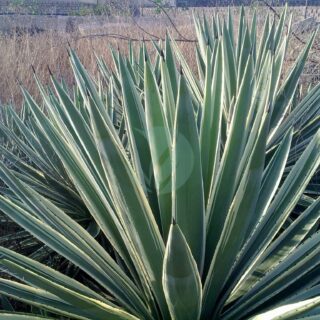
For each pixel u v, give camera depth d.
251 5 6.61
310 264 1.75
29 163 3.91
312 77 5.09
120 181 1.59
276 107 3.34
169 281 1.55
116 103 4.04
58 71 6.96
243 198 1.63
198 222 1.72
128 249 1.90
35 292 1.77
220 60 1.78
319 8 6.57
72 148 2.21
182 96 1.50
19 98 6.03
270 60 2.55
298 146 3.20
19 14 9.38
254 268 1.86
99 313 1.71
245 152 1.92
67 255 1.88
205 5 8.22
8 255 1.82
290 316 1.38
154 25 8.85
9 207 1.88
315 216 1.97
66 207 2.99
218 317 1.87
